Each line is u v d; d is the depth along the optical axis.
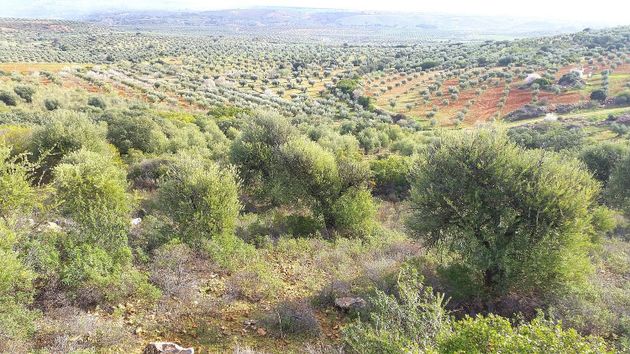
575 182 9.26
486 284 9.45
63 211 11.11
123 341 6.58
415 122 58.16
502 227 9.18
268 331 7.58
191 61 111.38
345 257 11.77
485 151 10.02
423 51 121.31
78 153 14.95
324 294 9.17
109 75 81.31
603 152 25.11
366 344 5.69
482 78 74.19
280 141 19.77
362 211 15.41
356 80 82.50
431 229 10.14
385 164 23.86
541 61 76.94
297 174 16.00
